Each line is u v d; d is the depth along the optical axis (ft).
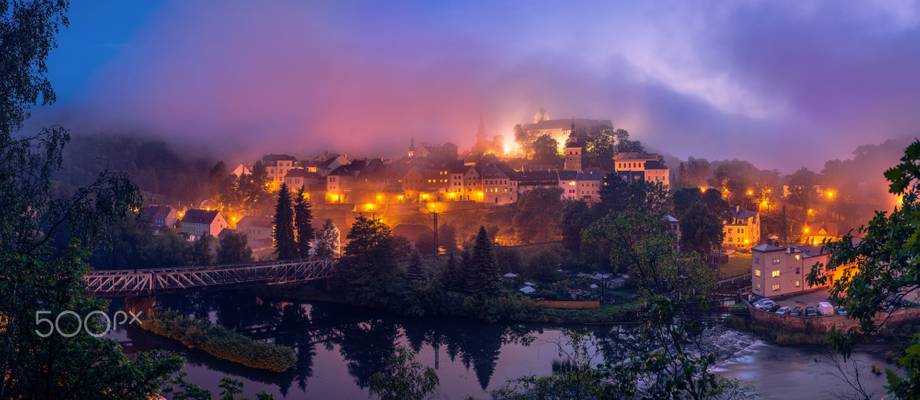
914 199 60.75
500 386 249.96
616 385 92.53
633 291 421.59
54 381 84.89
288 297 447.83
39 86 115.44
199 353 296.10
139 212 117.29
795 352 283.59
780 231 649.20
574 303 381.81
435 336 343.46
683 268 129.18
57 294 85.10
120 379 83.76
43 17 113.91
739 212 606.96
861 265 68.18
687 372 79.87
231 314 400.06
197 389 88.12
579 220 529.04
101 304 86.84
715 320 333.21
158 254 516.32
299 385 261.03
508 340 329.52
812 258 390.01
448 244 582.35
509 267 474.90
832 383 237.25
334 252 520.01
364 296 414.62
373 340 336.90
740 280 426.92
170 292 370.94
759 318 328.90
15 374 84.53
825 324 306.55
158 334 322.55
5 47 109.40
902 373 236.84
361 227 434.71
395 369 134.72
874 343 284.41
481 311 376.27
